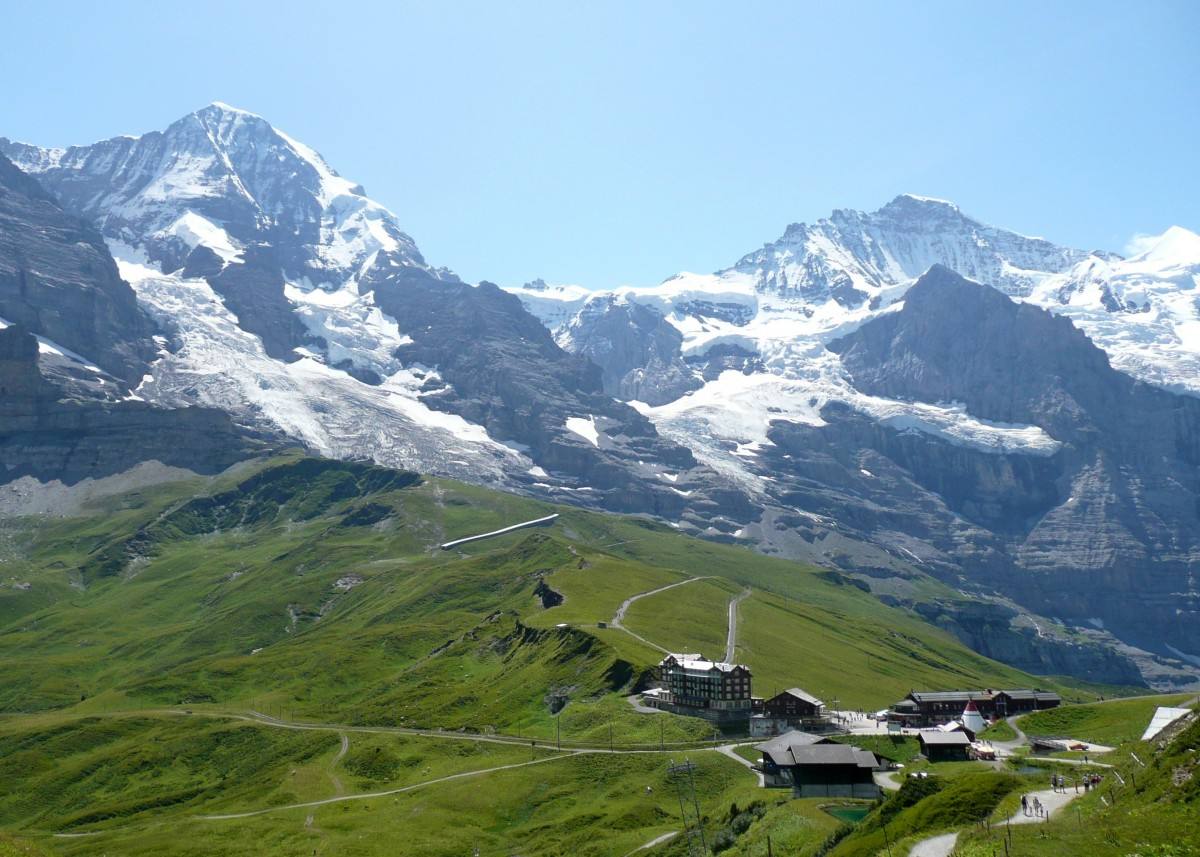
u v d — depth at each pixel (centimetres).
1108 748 17725
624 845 17200
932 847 11894
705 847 15688
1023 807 12469
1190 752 11712
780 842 14212
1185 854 9762
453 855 18738
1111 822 11025
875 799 15738
